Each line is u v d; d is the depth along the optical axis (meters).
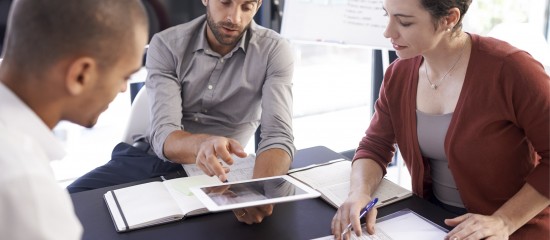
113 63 0.71
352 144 2.94
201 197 0.98
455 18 1.15
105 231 1.04
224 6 1.53
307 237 1.02
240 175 1.33
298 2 2.20
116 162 1.68
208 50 1.68
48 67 0.67
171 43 1.68
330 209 1.15
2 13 1.77
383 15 2.09
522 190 1.15
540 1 2.89
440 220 1.10
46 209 0.59
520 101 1.15
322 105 3.28
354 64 3.18
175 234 1.04
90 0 0.67
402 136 1.38
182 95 1.73
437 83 1.27
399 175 2.53
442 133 1.28
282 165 1.37
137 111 1.87
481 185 1.27
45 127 0.70
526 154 1.24
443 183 1.39
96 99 0.73
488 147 1.21
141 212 1.10
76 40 0.67
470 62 1.20
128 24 0.71
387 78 1.39
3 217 0.57
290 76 1.70
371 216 1.08
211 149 1.18
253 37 1.69
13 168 0.58
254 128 1.87
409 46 1.20
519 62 1.15
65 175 2.38
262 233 1.04
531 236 1.17
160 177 1.36
